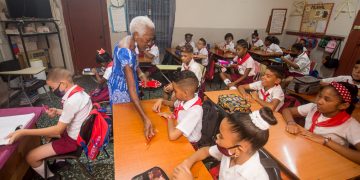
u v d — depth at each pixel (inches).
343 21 182.9
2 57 126.1
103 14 184.7
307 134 52.8
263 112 29.5
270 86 77.1
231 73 147.2
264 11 232.4
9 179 54.4
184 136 46.9
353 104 51.6
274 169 33.6
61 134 56.1
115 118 54.0
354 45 173.9
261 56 181.5
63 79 53.9
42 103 125.9
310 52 212.4
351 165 43.1
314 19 210.2
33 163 55.3
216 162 51.1
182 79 48.5
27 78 127.0
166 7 196.5
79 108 54.8
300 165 42.4
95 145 53.4
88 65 195.8
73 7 175.8
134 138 45.6
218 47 206.1
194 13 210.4
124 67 53.7
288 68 155.3
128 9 187.3
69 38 181.9
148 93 144.2
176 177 34.2
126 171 36.3
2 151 39.8
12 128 46.6
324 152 46.8
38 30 146.9
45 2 148.3
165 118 54.7
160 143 44.4
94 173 72.4
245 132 29.3
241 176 32.6
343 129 51.5
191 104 50.1
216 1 212.7
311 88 92.4
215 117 57.1
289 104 79.0
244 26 232.2
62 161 71.8
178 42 216.8
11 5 127.1
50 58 175.6
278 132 54.3
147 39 53.0
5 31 130.1
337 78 102.3
